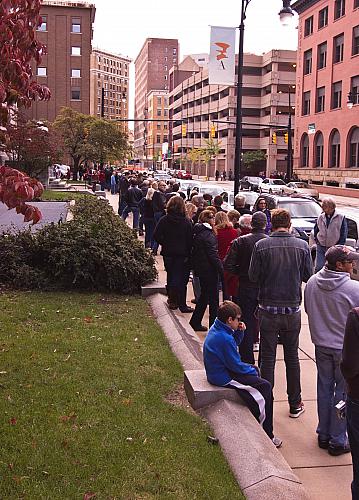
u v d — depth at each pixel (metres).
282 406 6.45
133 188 20.78
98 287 10.98
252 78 93.88
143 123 189.38
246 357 7.41
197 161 112.75
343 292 5.22
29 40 4.76
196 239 8.87
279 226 6.01
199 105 115.44
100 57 196.00
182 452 4.74
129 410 5.50
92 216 14.59
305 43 62.88
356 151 52.78
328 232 11.25
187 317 9.65
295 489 4.22
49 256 11.05
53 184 41.28
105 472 4.36
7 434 4.91
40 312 9.16
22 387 6.00
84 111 80.19
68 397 5.77
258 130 95.62
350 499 4.60
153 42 183.00
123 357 7.09
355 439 3.80
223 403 5.48
